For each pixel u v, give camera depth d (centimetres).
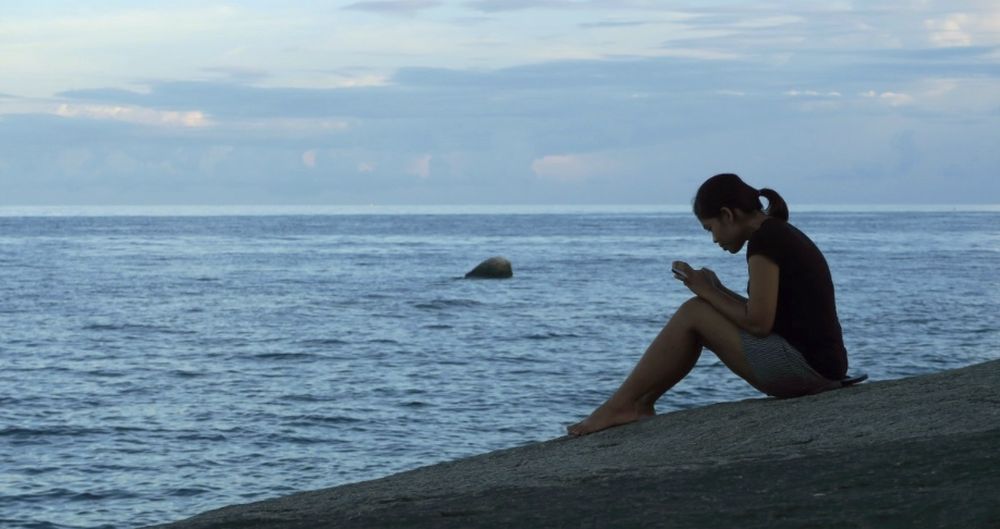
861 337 2734
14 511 1180
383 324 3186
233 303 3941
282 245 10031
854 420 479
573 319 3306
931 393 511
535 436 1555
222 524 406
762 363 548
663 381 574
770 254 536
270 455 1445
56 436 1565
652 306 3759
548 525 340
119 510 1189
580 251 8538
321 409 1769
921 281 4781
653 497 367
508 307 3731
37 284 4919
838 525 304
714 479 387
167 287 4747
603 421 578
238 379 2122
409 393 1923
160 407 1805
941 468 358
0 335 2927
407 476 520
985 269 5697
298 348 2617
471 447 1487
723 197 546
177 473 1348
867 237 11438
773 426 493
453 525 353
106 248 9256
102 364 2358
